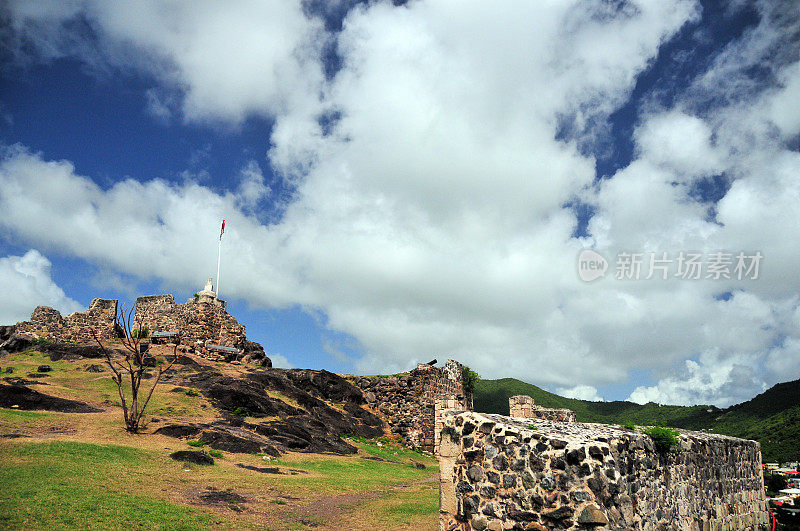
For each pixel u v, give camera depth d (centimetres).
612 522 852
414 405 4262
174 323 4331
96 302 4547
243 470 1944
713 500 1256
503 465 967
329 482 1983
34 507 1134
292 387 3706
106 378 3041
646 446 1015
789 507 1675
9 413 2167
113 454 1744
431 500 1797
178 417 2559
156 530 1139
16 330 4222
